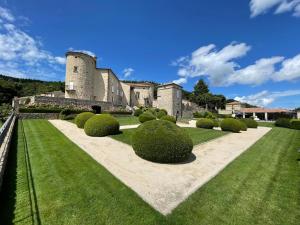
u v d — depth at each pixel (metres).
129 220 3.16
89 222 3.06
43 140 8.86
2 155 4.89
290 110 50.12
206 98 57.78
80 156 6.61
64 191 4.00
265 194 4.28
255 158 7.49
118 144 8.94
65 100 24.02
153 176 5.24
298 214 3.51
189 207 3.65
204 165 6.47
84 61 29.67
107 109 29.48
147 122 7.29
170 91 35.94
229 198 4.05
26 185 4.23
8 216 3.14
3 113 20.03
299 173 5.73
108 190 4.15
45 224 2.98
